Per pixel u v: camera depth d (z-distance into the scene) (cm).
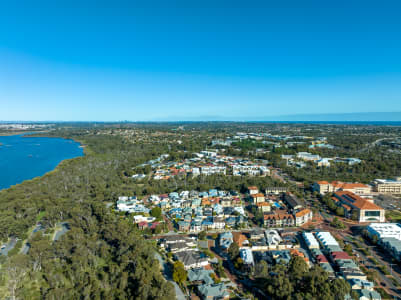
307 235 17625
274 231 18475
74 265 14275
